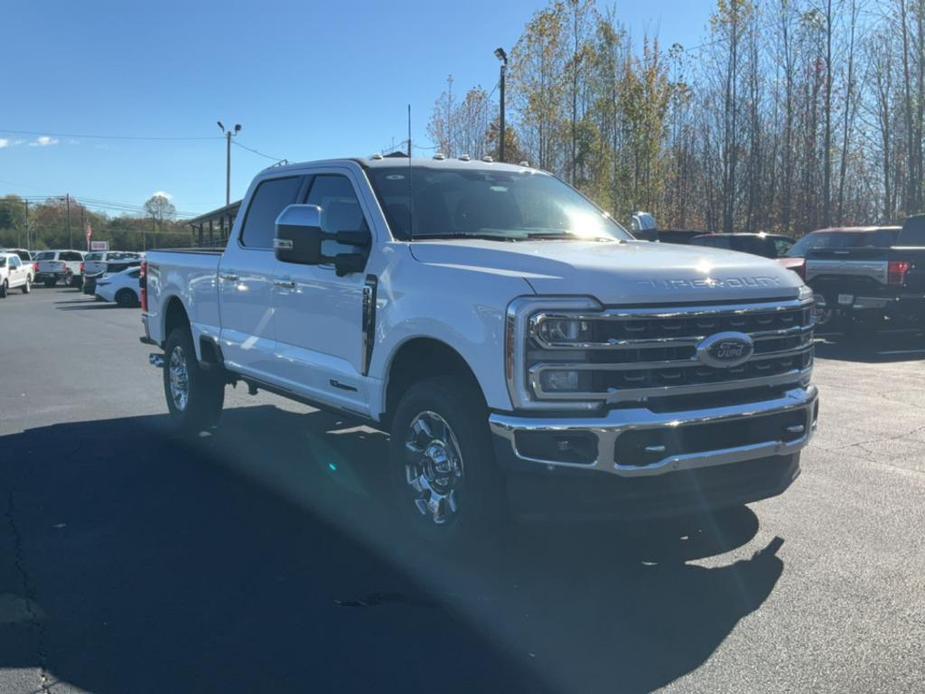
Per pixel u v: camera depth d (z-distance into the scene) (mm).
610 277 4078
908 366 11812
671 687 3402
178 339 7898
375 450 7293
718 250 5086
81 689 3420
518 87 29703
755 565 4637
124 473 6594
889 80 26391
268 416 8734
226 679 3492
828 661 3592
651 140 28969
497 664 3604
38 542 5078
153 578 4531
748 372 4363
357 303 5266
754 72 28078
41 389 10633
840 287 14000
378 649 3742
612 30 28688
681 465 4090
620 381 4035
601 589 4355
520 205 5871
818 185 27375
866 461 6754
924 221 14883
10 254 38656
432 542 4773
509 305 4098
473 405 4480
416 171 5742
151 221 111312
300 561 4766
